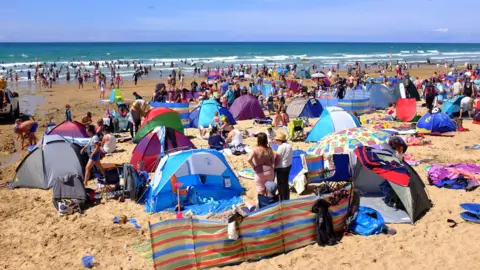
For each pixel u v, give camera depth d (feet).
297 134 54.44
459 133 54.65
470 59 313.32
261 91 92.27
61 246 26.68
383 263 23.21
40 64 234.17
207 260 22.95
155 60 287.07
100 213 31.42
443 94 79.77
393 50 487.20
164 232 21.89
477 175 36.11
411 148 47.75
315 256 24.13
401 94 79.36
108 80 158.71
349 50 477.77
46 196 35.68
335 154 34.78
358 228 26.73
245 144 50.37
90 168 36.73
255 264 23.49
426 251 24.30
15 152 53.01
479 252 23.89
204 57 331.36
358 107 70.69
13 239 27.89
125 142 54.95
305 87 103.04
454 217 28.55
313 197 25.62
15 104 76.02
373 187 32.50
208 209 31.17
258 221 23.99
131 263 24.22
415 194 28.63
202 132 56.49
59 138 39.96
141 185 33.71
